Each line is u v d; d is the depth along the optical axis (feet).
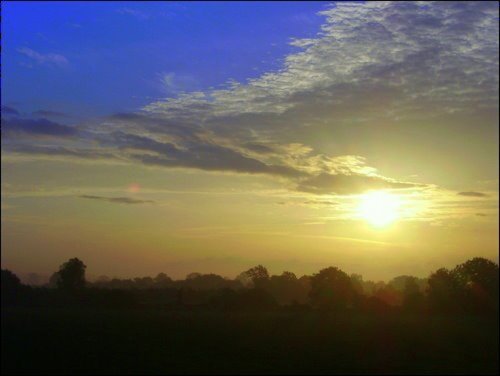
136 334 122.01
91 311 161.17
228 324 143.54
